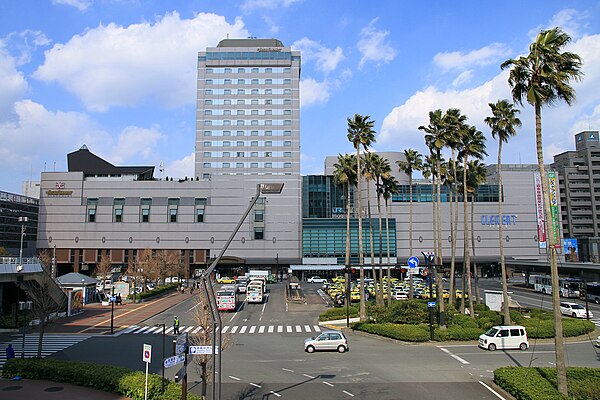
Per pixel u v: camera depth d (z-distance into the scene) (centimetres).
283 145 13250
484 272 12138
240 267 11375
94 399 2147
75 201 11194
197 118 13375
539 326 3991
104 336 4188
